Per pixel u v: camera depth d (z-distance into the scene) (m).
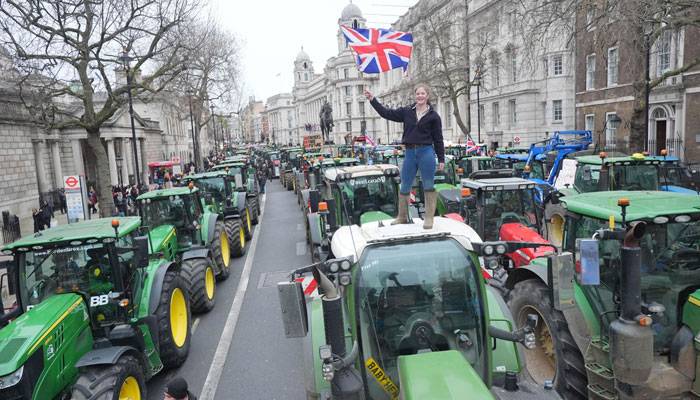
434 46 38.50
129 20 19.91
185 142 76.00
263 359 8.71
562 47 35.81
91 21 19.55
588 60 33.19
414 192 12.50
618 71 29.64
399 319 4.66
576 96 35.22
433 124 5.46
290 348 9.09
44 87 19.20
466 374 3.94
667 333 5.39
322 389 4.96
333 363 4.14
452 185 17.12
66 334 6.26
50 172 32.88
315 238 10.49
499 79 44.28
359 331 4.56
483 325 4.72
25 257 7.02
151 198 12.30
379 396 4.64
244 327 10.20
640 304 4.74
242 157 34.91
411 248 4.79
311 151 38.56
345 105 107.69
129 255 7.51
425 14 41.84
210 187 17.47
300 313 4.23
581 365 5.78
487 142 47.59
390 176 11.09
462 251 4.82
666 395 5.10
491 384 4.71
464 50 38.78
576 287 5.89
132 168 44.75
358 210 10.94
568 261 4.71
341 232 5.46
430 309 4.70
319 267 4.39
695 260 5.43
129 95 21.59
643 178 12.84
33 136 29.23
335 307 4.21
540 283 6.74
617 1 15.06
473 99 50.16
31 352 5.60
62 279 6.98
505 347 5.14
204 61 33.28
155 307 7.68
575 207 6.16
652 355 4.70
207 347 9.35
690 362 5.08
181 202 12.45
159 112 58.81
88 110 20.64
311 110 143.38
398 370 4.27
